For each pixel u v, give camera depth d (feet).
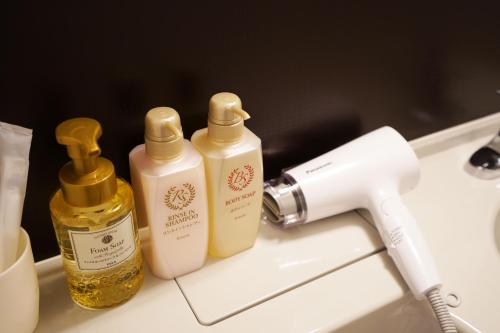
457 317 1.31
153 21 1.19
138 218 1.33
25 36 1.07
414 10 1.62
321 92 1.59
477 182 1.82
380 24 1.58
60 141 1.02
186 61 1.29
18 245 1.13
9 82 1.10
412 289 1.35
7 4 1.03
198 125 1.40
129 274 1.26
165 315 1.28
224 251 1.43
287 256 1.46
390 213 1.46
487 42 1.88
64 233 1.13
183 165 1.19
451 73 1.87
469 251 1.51
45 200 1.30
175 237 1.28
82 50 1.14
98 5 1.11
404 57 1.70
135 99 1.27
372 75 1.67
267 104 1.50
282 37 1.41
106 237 1.14
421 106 1.89
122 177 1.37
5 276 1.04
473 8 1.75
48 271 1.38
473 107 2.04
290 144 1.64
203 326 1.26
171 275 1.37
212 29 1.28
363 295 1.36
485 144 2.00
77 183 1.07
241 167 1.28
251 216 1.40
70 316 1.27
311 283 1.39
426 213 1.67
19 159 1.02
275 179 1.55
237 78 1.40
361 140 1.60
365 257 1.48
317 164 1.54
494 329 1.29
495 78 2.01
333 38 1.51
